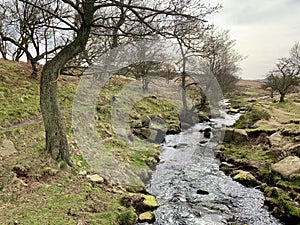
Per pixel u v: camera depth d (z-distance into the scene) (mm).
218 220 8180
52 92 8836
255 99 42188
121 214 7121
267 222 8086
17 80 16672
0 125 10891
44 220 6055
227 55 27312
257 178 11500
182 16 8188
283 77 38250
